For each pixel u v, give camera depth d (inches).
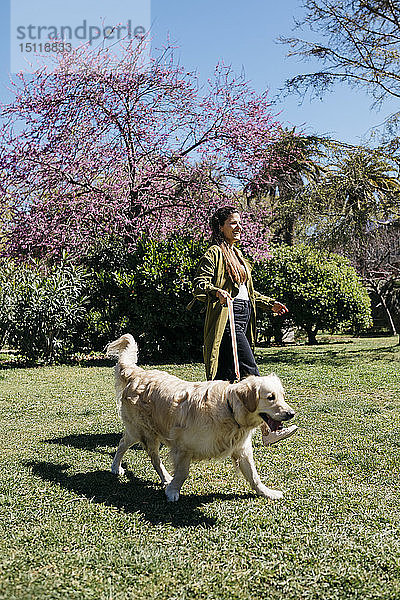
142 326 520.1
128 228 631.2
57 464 197.8
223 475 187.3
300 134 803.4
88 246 581.0
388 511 154.6
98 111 647.1
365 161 681.0
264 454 210.7
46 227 614.2
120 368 189.5
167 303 513.0
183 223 652.1
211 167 668.1
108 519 148.5
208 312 203.0
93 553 127.6
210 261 199.6
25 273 522.9
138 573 120.3
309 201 689.6
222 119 665.0
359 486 175.5
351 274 729.0
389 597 110.7
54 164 633.0
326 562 124.6
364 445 221.6
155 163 657.0
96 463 199.3
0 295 498.0
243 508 157.0
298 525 145.4
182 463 164.7
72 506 157.4
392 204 659.4
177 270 504.7
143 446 182.5
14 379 412.5
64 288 508.4
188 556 128.1
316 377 403.9
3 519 147.1
